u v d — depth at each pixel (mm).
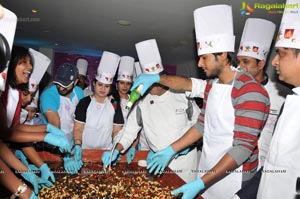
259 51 2377
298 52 1234
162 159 2002
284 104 1374
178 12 4039
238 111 1652
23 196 1501
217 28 1709
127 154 2383
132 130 2510
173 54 7844
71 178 1911
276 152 1345
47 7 4348
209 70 1782
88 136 2830
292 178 1292
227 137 1752
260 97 1614
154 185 1865
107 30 5590
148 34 5621
